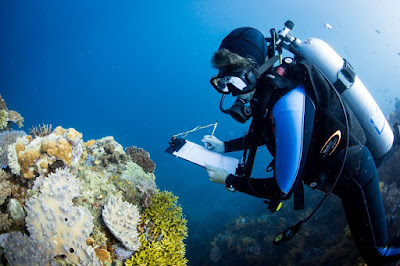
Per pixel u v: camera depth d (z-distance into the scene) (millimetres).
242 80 1915
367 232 2436
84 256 2941
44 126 4375
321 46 2684
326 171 2162
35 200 2986
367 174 2338
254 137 2293
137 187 4281
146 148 43844
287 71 2213
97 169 4258
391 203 7867
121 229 3340
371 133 2650
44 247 2824
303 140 1892
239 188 2330
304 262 8102
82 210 3104
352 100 2590
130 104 64562
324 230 9531
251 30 2291
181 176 21219
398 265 4969
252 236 11188
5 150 4008
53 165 3443
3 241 2656
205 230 13430
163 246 3717
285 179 1894
